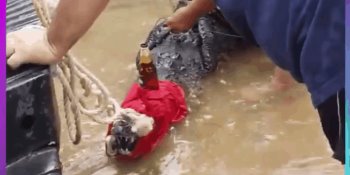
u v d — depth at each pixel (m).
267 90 2.30
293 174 1.92
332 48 1.16
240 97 2.29
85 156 2.02
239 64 2.46
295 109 2.21
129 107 1.97
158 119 2.01
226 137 2.10
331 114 1.25
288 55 1.25
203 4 2.31
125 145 1.92
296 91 2.28
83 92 1.87
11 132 1.32
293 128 2.12
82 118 2.16
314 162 1.96
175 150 2.04
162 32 2.47
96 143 2.07
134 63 2.51
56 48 1.42
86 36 2.70
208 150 2.04
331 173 1.90
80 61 2.53
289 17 1.21
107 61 2.53
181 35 2.46
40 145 1.38
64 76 1.62
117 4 2.92
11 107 1.31
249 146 2.05
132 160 1.99
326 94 1.18
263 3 1.25
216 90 2.33
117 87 2.37
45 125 1.38
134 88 2.05
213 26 2.51
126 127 1.88
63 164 1.98
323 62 1.17
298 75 1.28
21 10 1.64
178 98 2.15
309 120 2.15
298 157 1.99
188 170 1.96
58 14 1.41
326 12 1.15
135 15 2.84
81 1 1.38
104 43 2.64
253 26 1.28
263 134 2.10
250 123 2.16
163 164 1.99
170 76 2.32
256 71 2.42
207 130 2.13
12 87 1.31
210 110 2.22
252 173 1.94
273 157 2.00
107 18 2.82
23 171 1.31
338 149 1.27
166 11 2.86
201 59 2.40
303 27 1.20
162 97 2.04
